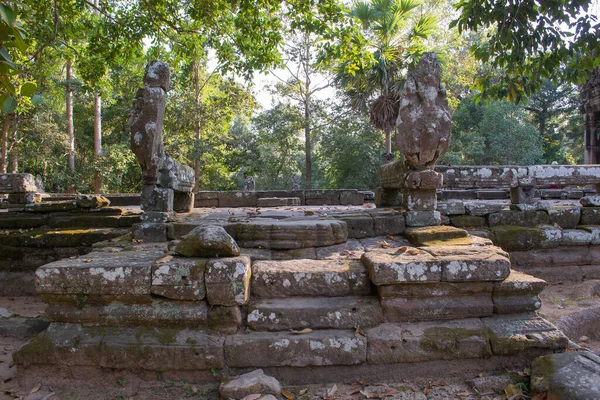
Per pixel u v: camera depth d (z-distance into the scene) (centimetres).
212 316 317
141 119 468
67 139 1905
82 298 320
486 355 311
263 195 948
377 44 1648
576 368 270
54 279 315
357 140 2281
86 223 593
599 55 581
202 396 294
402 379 311
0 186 677
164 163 493
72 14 855
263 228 421
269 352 306
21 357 306
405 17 1614
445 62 2088
